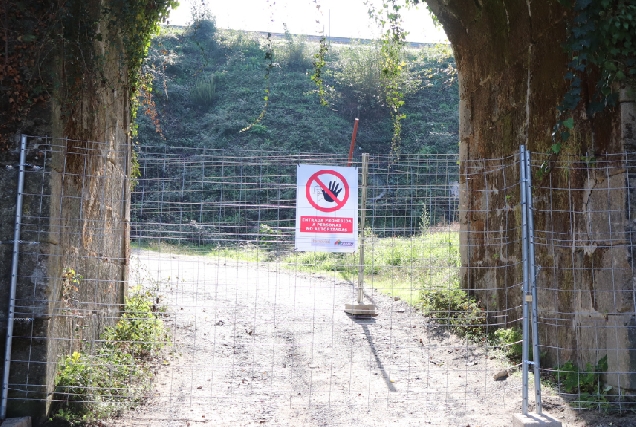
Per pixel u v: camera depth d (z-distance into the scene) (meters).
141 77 9.07
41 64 5.32
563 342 6.65
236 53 34.25
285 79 32.75
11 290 5.18
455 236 14.55
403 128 29.89
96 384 5.56
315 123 29.42
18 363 5.16
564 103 5.99
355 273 13.62
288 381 6.68
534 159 7.28
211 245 18.44
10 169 5.27
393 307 10.34
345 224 8.68
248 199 23.44
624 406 5.63
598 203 6.10
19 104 5.29
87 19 5.83
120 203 8.02
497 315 8.47
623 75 5.64
